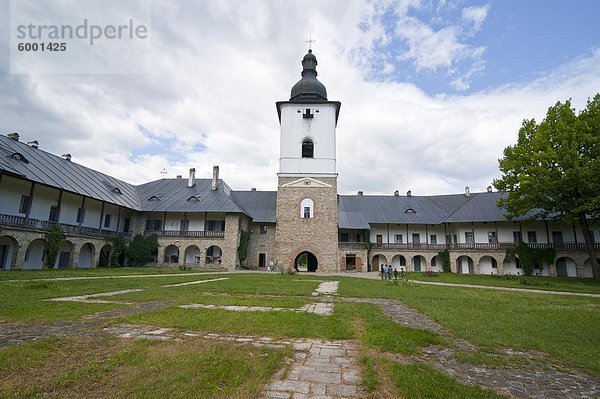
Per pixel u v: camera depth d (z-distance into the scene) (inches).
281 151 1556.3
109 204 1460.4
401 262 1724.9
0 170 914.1
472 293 693.3
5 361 206.7
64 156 1454.2
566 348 274.7
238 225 1518.2
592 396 186.9
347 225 1653.5
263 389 183.0
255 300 502.6
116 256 1390.3
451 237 1692.9
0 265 1029.8
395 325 332.2
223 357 222.2
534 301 584.1
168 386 178.2
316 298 547.2
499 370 224.7
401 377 195.8
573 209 1078.4
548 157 1095.0
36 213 1138.0
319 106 1588.3
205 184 1745.8
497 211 1571.1
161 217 1588.3
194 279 860.0
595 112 1094.4
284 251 1467.8
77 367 203.5
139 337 272.8
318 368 216.4
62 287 580.7
